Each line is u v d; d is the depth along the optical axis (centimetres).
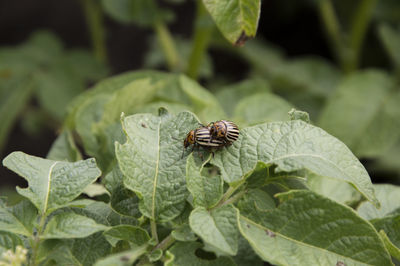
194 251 26
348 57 58
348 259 25
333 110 47
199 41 46
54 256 26
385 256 25
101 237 27
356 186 26
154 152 27
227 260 26
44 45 57
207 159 27
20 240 25
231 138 27
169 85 37
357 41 57
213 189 26
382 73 49
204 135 27
